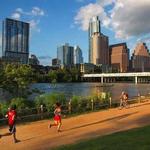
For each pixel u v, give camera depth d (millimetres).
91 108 35656
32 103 34781
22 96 39406
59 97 35688
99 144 15703
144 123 25734
